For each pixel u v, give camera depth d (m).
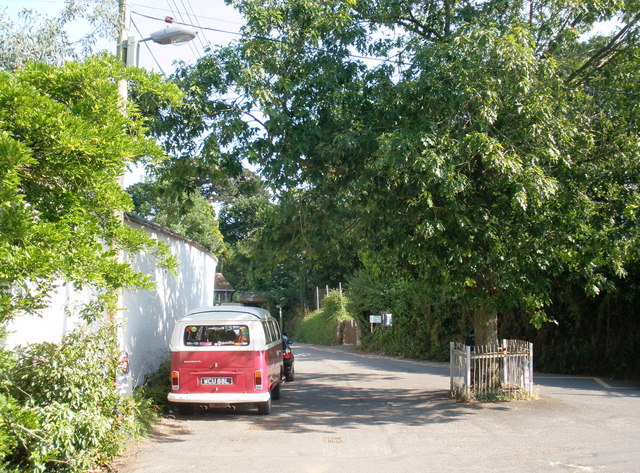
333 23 11.82
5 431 5.01
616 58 12.86
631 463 7.24
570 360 19.64
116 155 5.16
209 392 10.48
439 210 10.69
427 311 25.84
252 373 10.56
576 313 19.25
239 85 11.28
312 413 11.20
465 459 7.54
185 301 15.55
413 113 11.02
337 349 35.78
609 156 11.48
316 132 11.13
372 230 13.04
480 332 12.97
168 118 11.50
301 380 17.45
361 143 11.05
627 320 18.05
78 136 4.70
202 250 17.41
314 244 14.09
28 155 4.25
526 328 20.94
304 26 11.95
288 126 11.35
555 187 9.52
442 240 10.78
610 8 12.01
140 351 11.77
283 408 11.83
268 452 8.00
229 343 10.61
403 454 7.85
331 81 11.51
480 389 12.29
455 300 22.80
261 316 11.79
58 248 4.48
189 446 8.37
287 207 12.91
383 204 11.85
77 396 6.41
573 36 12.17
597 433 9.05
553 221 10.46
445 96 10.48
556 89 11.43
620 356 18.06
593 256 10.85
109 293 6.70
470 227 10.12
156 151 6.00
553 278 18.62
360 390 14.85
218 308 11.91
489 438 8.77
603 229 10.73
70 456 6.27
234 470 7.09
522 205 9.16
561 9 11.91
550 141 10.27
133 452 7.94
